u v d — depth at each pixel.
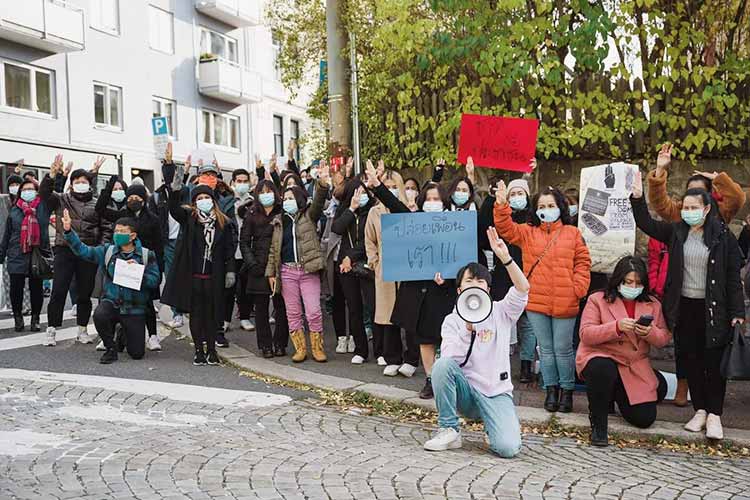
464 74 9.49
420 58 9.37
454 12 9.17
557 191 6.74
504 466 5.31
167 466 5.03
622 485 5.00
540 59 8.88
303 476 4.91
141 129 26.88
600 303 6.34
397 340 7.88
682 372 6.79
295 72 17.62
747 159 8.86
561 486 4.91
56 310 9.17
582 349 6.25
